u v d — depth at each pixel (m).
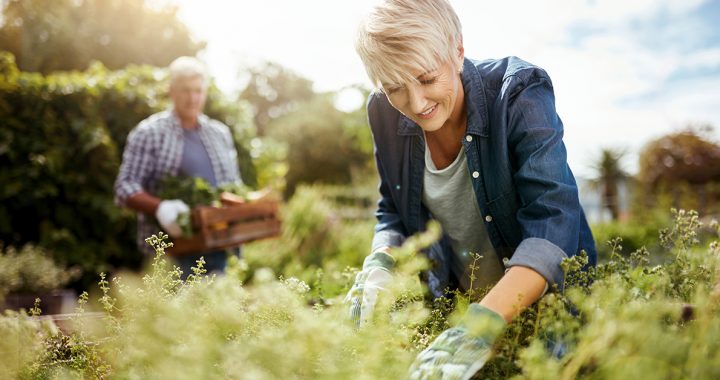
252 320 0.89
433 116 1.23
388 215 1.67
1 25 9.62
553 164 1.19
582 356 0.70
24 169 4.55
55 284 3.44
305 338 0.68
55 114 4.80
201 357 0.68
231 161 3.37
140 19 11.28
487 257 1.54
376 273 1.23
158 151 3.08
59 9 10.23
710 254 1.07
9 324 0.91
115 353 0.87
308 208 6.15
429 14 1.15
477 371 0.84
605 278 0.98
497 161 1.32
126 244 4.95
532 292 0.97
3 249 4.50
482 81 1.36
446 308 1.08
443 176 1.48
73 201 4.74
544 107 1.25
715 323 0.72
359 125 8.84
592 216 13.98
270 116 31.25
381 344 0.75
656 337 0.67
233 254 3.25
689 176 17.09
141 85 5.33
